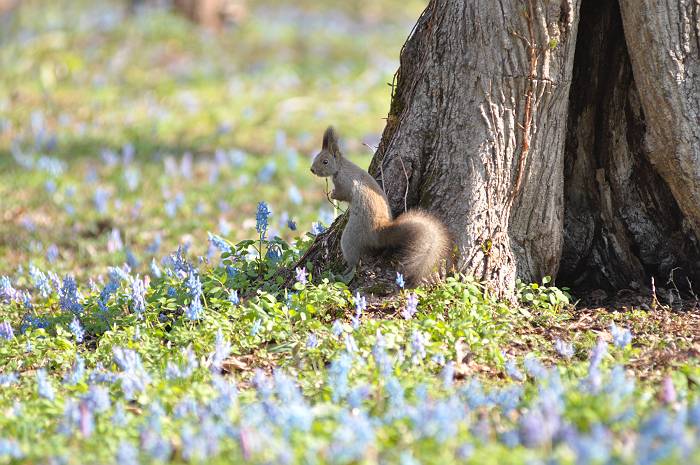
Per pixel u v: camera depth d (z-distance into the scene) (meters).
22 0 44.09
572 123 12.84
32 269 13.24
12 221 18.94
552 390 8.00
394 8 54.78
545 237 12.20
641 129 12.55
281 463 6.76
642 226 12.83
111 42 35.97
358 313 10.57
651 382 9.20
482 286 11.56
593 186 12.98
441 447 7.11
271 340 11.01
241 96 30.19
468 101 11.59
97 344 11.68
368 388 8.39
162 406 8.67
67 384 9.67
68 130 26.09
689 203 11.80
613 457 6.61
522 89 11.50
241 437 7.02
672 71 11.40
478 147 11.56
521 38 11.35
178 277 12.98
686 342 10.58
